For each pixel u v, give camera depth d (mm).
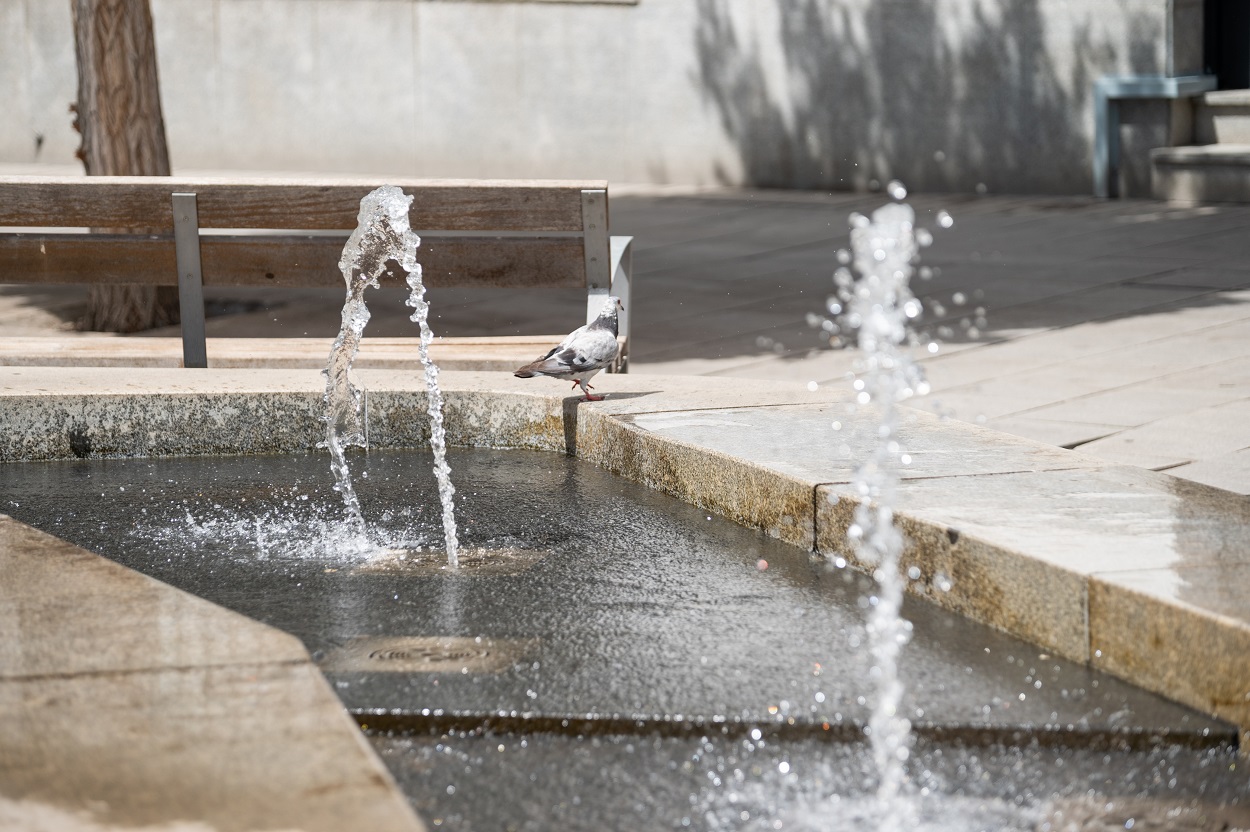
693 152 21375
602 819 3006
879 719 3352
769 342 10578
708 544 4754
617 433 5621
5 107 25125
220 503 5336
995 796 3111
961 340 10234
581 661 3756
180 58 23875
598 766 3246
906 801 3088
